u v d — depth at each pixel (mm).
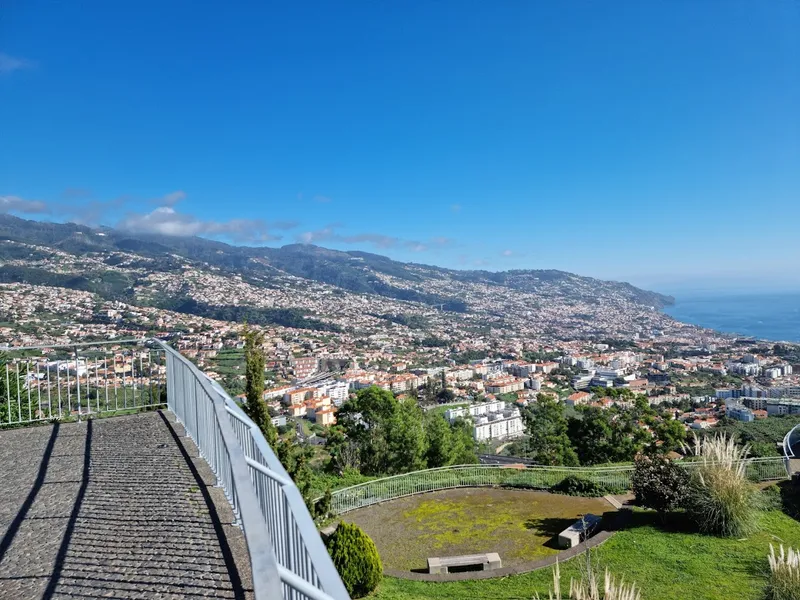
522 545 10477
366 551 8234
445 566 9383
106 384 7676
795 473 13008
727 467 10141
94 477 4609
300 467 9633
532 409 25156
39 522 3688
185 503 3994
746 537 9617
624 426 20750
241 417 3455
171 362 7164
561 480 14164
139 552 3207
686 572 8352
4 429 6473
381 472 19469
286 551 2484
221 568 2994
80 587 2820
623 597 5664
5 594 2768
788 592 6168
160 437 5871
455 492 14211
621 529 10562
